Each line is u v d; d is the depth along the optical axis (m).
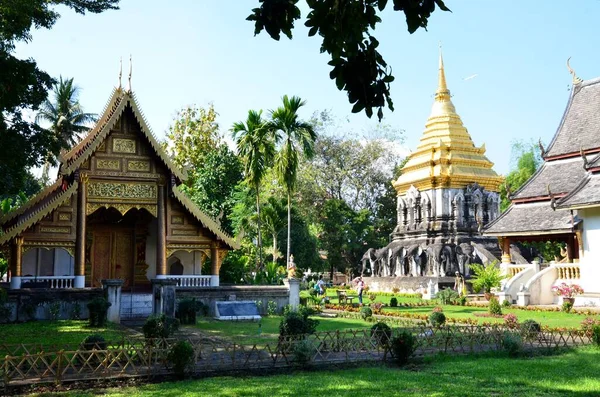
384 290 51.06
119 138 26.55
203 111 57.06
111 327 20.28
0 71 17.19
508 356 15.18
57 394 10.55
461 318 24.92
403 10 5.62
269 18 5.68
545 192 34.38
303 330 16.08
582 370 12.97
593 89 36.84
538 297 30.70
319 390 10.83
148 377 11.90
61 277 24.78
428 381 11.72
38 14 19.09
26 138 19.34
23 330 19.06
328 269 73.56
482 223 48.44
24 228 24.05
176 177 27.23
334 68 5.96
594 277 28.53
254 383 11.51
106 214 29.34
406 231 53.28
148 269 29.72
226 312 23.77
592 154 33.97
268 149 33.59
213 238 27.70
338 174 67.81
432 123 54.97
